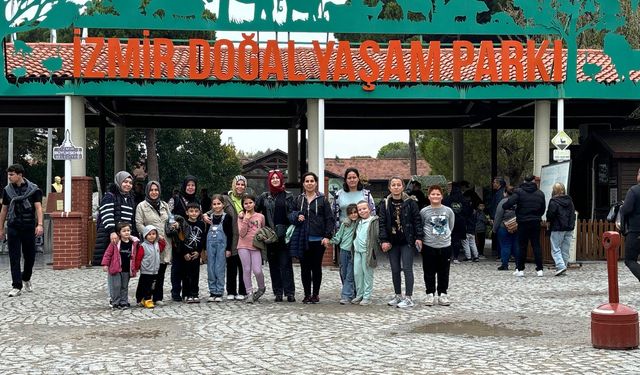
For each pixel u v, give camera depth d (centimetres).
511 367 760
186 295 1271
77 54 1862
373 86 1953
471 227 2017
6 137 4847
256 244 1248
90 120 2795
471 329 995
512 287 1442
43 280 1595
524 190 1634
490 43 1984
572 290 1385
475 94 1980
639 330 869
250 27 1906
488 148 3466
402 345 888
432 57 1967
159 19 1889
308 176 1240
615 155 2038
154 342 925
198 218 1266
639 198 1194
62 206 1895
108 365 795
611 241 854
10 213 1353
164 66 1892
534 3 1988
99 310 1184
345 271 1245
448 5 1966
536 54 1994
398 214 1193
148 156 4475
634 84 2030
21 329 1022
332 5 1931
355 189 1256
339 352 852
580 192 2275
